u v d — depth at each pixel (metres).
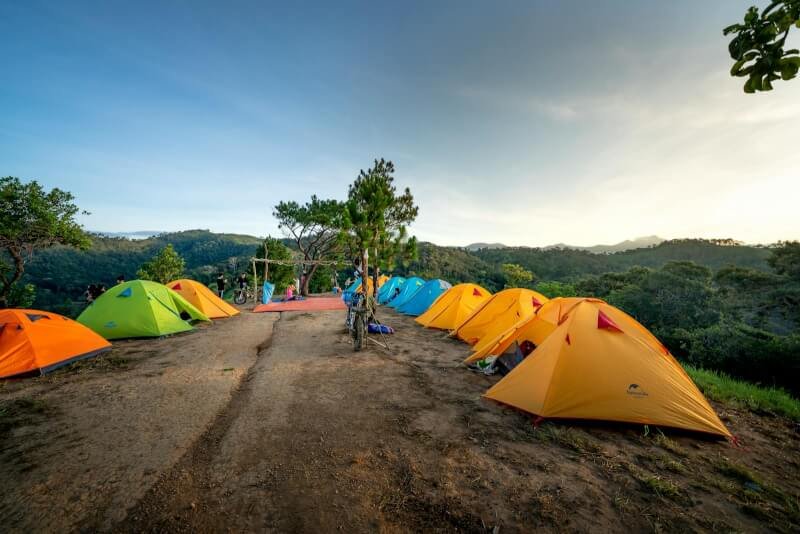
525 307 8.27
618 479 3.18
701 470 3.43
